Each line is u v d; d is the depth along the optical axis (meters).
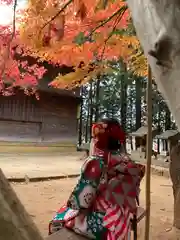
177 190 4.61
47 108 18.81
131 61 4.62
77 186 2.34
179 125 0.81
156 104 20.17
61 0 3.47
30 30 3.54
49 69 16.91
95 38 4.14
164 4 0.83
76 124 20.05
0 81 6.44
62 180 8.86
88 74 4.41
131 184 2.34
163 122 21.89
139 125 20.80
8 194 0.71
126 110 24.41
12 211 0.68
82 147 18.52
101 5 3.69
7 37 4.49
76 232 2.39
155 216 5.33
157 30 0.87
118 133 2.39
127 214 2.32
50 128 18.97
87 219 2.36
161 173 10.55
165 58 0.81
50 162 12.88
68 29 3.84
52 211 5.46
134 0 1.05
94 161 2.31
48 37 3.56
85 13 3.51
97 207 2.32
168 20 0.81
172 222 4.95
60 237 2.33
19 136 17.84
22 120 17.83
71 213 2.57
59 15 3.47
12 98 17.39
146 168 2.87
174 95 0.81
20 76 7.23
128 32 4.14
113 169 2.31
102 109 26.95
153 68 0.91
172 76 0.81
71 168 10.97
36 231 0.72
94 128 2.43
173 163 4.73
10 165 11.12
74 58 4.20
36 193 6.94
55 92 17.97
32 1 3.43
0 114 17.06
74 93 19.20
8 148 17.31
